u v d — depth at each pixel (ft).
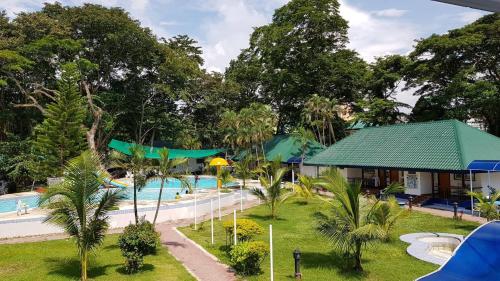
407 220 77.51
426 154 99.66
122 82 185.26
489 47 135.85
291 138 175.73
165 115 191.21
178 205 89.81
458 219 76.33
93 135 160.25
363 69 182.29
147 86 182.29
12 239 69.87
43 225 73.77
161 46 177.47
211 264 53.31
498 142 99.04
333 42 188.85
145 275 48.60
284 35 179.42
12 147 138.21
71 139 122.42
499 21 130.52
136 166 65.77
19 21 150.10
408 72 156.56
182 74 178.50
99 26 160.76
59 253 59.62
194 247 62.85
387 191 57.62
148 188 138.00
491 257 29.32
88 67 155.02
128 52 172.76
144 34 167.22
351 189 47.75
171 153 163.73
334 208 49.60
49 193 45.27
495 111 139.13
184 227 79.46
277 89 194.08
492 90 129.49
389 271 48.06
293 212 92.27
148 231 58.03
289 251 58.54
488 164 81.25
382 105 161.48
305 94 187.93
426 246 58.18
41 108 147.33
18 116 157.07
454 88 135.85
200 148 209.36
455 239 60.85
